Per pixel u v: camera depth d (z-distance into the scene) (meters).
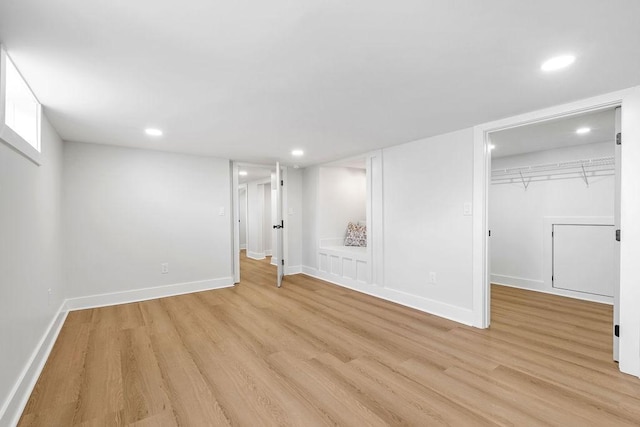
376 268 4.10
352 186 5.66
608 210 3.71
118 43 1.48
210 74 1.82
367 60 1.66
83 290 3.58
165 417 1.67
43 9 1.21
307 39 1.46
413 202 3.59
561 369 2.16
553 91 2.10
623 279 2.09
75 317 3.26
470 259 3.02
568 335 2.76
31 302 2.04
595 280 3.79
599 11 1.23
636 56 1.61
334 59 1.65
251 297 4.05
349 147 3.89
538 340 2.66
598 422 1.61
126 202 3.85
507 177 4.59
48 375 2.09
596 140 3.65
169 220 4.16
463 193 3.07
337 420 1.64
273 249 6.66
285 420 1.64
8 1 1.16
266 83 1.95
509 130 3.20
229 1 1.18
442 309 3.28
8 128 1.57
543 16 1.27
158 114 2.55
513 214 4.54
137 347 2.53
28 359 1.95
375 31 1.39
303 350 2.48
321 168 5.30
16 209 1.76
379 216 4.01
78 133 3.16
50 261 2.70
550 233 4.17
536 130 3.20
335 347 2.53
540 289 4.25
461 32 1.40
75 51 1.55
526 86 2.01
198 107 2.39
